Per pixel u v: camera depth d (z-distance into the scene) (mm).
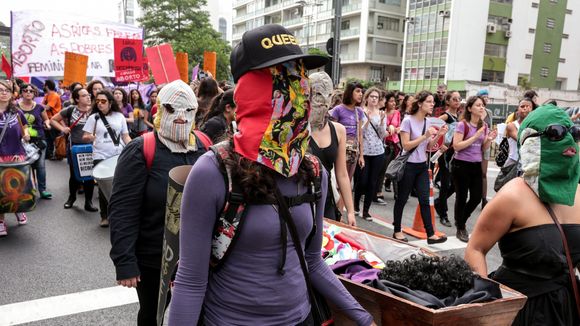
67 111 6648
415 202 7852
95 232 5469
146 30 48750
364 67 52219
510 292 1825
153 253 2365
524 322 1878
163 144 2375
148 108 9688
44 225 5723
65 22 10453
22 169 5117
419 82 45094
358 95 5434
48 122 7348
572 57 48625
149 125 9266
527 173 1905
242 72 1332
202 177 1313
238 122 1383
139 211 2328
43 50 10172
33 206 5285
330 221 2785
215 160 1330
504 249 2000
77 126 6461
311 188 1448
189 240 1336
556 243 1851
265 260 1363
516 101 38969
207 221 1331
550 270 1865
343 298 1632
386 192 8719
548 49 47031
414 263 1961
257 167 1320
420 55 44812
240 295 1366
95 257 4637
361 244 2588
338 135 3455
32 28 10016
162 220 2352
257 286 1360
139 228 2359
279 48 1323
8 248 4867
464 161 5406
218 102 3934
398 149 8055
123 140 6066
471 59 42500
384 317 1793
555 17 46500
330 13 55938
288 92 1348
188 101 2371
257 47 1313
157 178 2322
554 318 1848
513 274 1952
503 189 1984
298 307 1448
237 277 1366
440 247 5289
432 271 1921
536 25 45656
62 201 6973
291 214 1384
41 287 3891
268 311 1383
